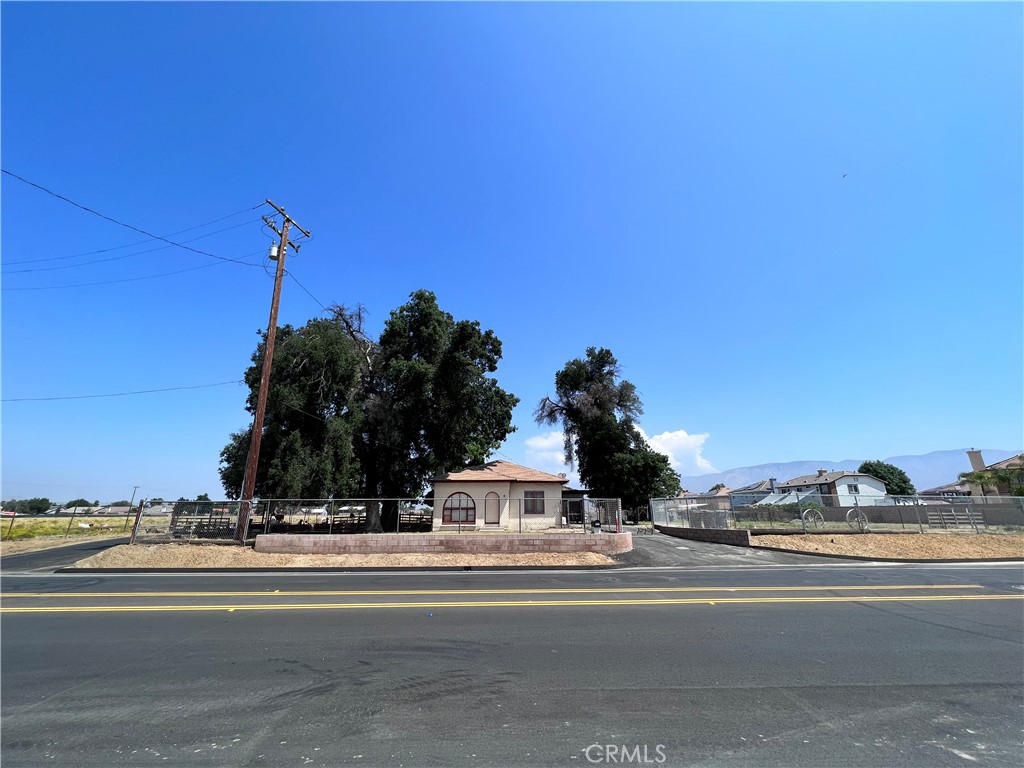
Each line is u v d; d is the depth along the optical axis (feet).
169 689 18.15
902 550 67.62
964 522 81.61
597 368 172.24
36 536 107.65
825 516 96.73
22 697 17.49
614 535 65.57
